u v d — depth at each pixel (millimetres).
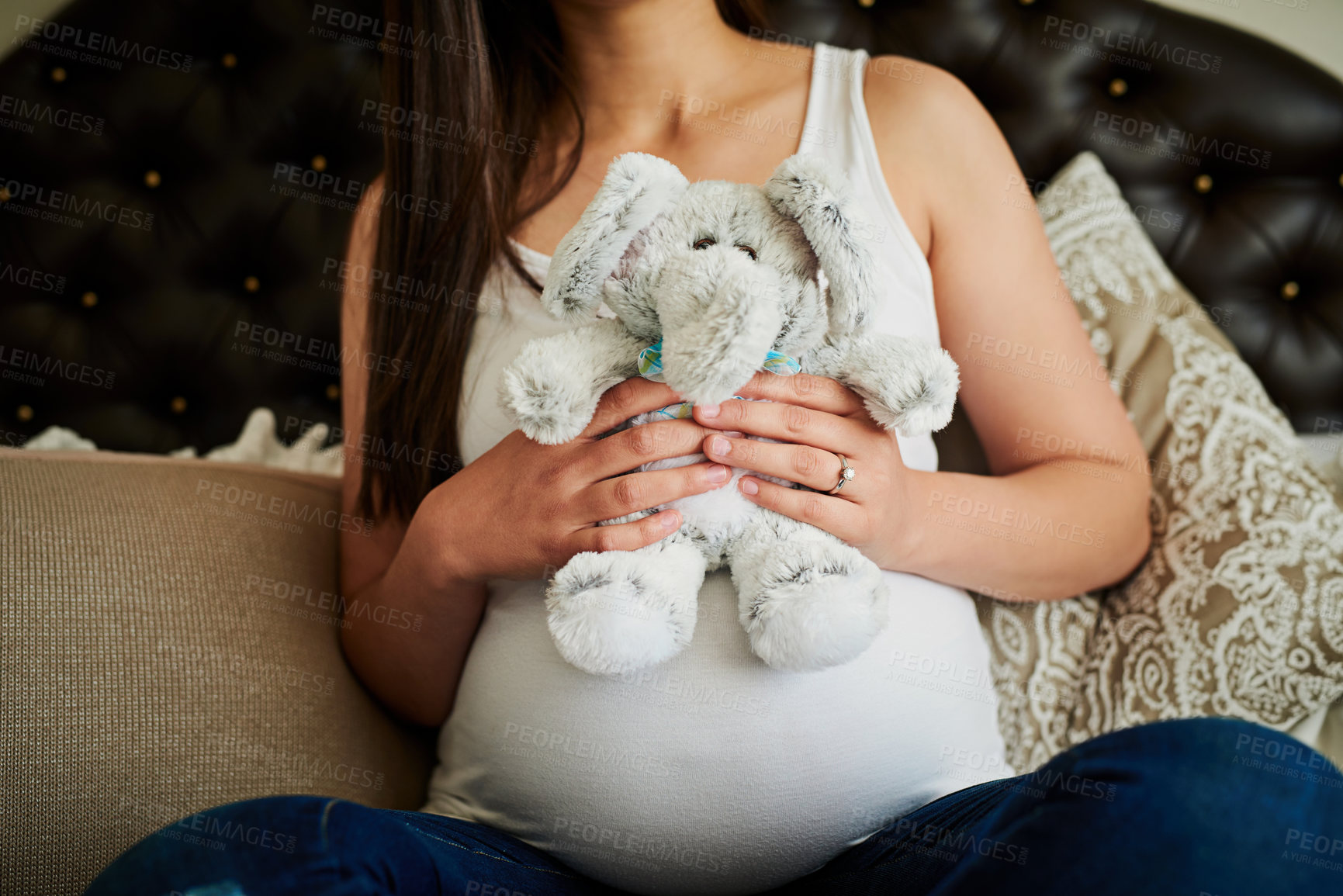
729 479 648
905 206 869
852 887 654
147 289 1561
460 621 829
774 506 644
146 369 1575
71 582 790
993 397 915
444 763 858
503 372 619
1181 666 896
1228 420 1002
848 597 588
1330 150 1276
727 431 659
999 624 963
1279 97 1279
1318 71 1283
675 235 582
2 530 801
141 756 737
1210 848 391
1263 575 895
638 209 563
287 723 819
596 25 898
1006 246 891
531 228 907
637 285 588
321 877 422
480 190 893
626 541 637
